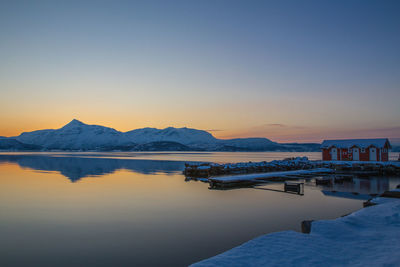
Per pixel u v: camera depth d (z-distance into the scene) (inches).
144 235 500.4
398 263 249.3
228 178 1168.2
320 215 639.8
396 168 1585.9
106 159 3860.7
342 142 2172.7
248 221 591.2
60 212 670.5
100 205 749.3
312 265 249.1
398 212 443.5
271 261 257.8
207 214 652.7
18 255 411.5
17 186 1103.0
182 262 384.8
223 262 255.0
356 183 1194.6
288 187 990.4
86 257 403.5
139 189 1036.5
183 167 2241.6
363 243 310.3
